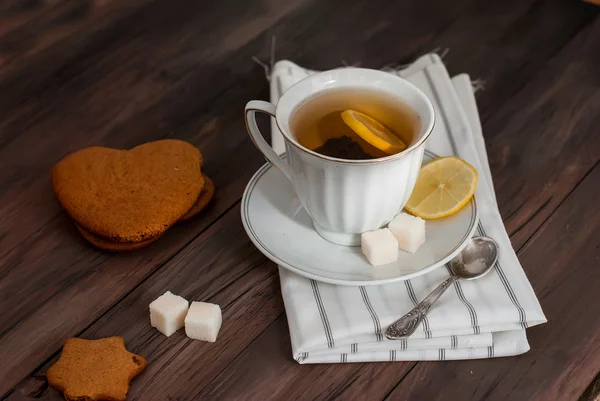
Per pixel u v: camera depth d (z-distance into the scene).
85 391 0.64
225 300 0.70
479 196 0.74
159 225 0.71
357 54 0.90
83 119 0.84
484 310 0.67
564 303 0.69
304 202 0.69
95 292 0.70
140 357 0.66
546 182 0.77
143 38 0.92
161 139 0.81
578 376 0.65
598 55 0.88
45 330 0.68
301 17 0.94
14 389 0.65
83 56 0.90
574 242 0.73
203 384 0.65
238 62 0.89
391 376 0.66
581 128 0.81
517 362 0.66
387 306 0.68
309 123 0.68
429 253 0.69
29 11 0.95
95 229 0.71
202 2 0.95
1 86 0.87
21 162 0.80
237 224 0.75
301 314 0.67
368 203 0.67
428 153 0.75
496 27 0.92
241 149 0.80
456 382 0.65
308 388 0.65
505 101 0.84
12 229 0.75
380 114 0.69
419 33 0.92
